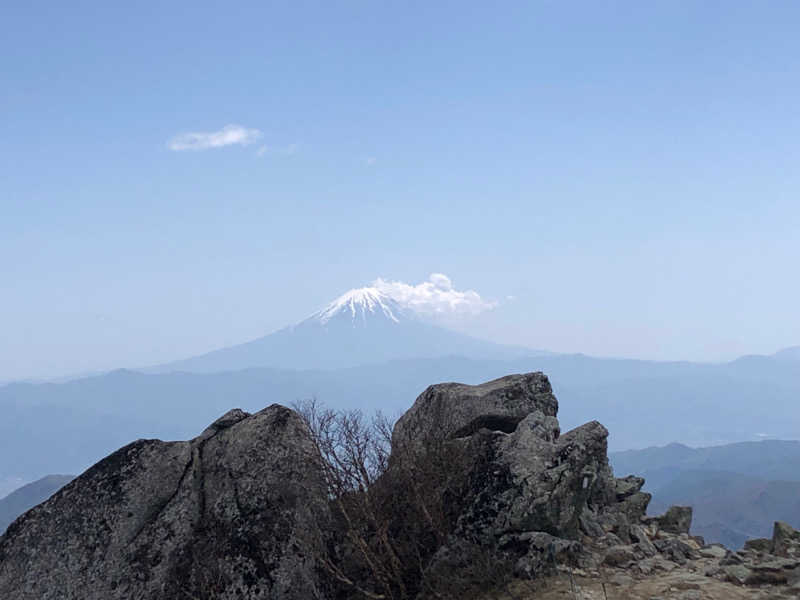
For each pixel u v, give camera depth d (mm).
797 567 10688
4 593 11609
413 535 12344
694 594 9992
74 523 12203
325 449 12648
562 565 11438
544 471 12297
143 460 12953
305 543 11758
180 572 11625
